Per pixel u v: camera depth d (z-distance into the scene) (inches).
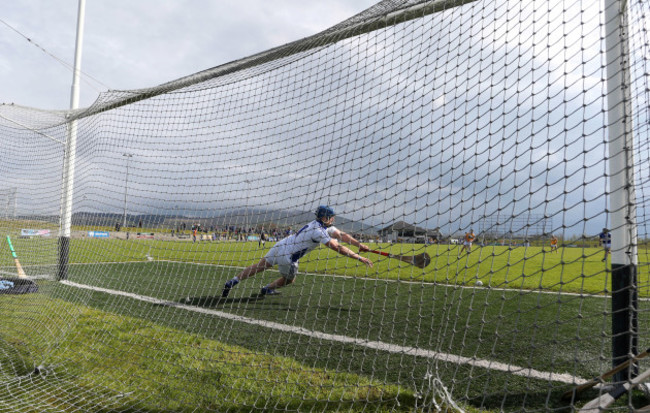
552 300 200.1
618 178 97.7
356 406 88.7
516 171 92.4
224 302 200.4
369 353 122.3
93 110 217.6
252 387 99.5
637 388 91.9
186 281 267.9
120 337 139.2
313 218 134.1
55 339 136.8
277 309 184.1
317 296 215.0
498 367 108.6
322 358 118.6
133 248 213.8
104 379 106.0
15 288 209.0
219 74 170.2
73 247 254.2
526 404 87.6
